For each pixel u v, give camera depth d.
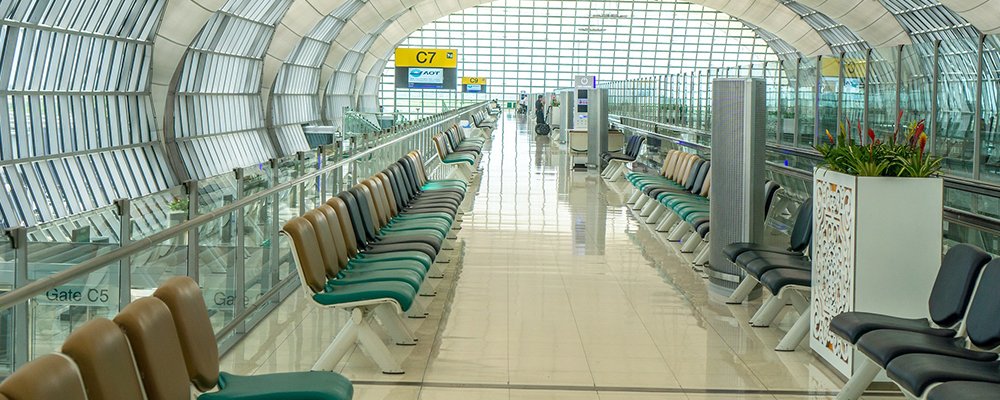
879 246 5.03
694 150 13.72
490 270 8.59
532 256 9.33
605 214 12.41
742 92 7.49
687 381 5.32
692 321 6.78
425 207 8.79
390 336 6.12
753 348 6.05
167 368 3.02
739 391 5.15
